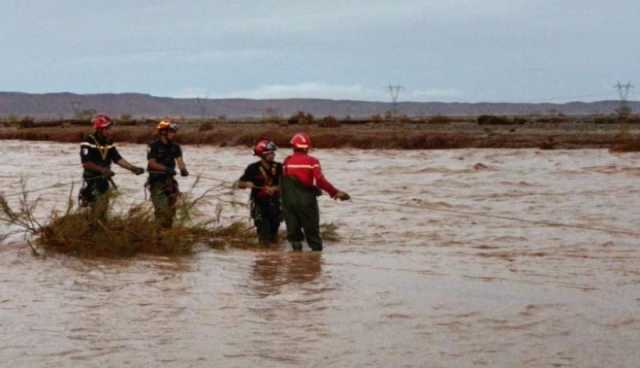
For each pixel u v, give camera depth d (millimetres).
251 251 12688
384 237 14648
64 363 6422
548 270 10594
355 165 36875
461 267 10875
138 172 13445
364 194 23250
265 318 7855
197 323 7652
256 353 6688
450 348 6816
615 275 10188
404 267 10875
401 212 18625
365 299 8688
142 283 9602
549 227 15781
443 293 8984
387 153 47812
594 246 13125
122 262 11203
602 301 8539
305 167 12930
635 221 16531
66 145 64688
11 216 13062
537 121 106812
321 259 11680
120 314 7992
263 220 13516
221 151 53531
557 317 7820
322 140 55094
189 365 6383
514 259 11680
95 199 12727
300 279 9898
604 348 6777
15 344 6930
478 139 51531
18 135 78500
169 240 12227
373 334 7262
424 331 7348
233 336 7195
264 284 9555
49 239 12242
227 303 8500
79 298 8719
